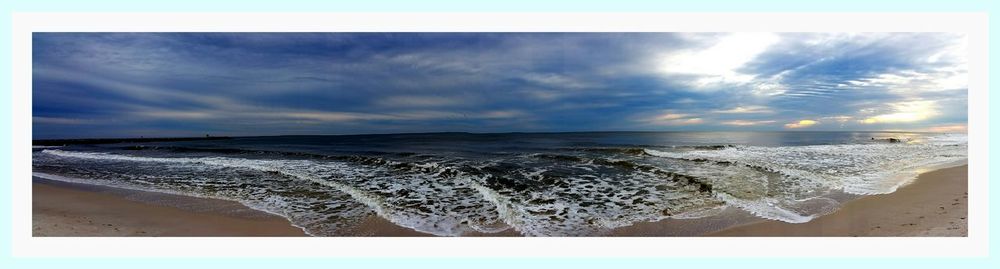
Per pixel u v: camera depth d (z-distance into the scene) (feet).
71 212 21.42
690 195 24.26
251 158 53.88
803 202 21.81
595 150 60.95
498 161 44.62
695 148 61.93
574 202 22.88
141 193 27.04
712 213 19.93
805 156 46.24
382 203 23.11
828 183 27.43
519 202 23.04
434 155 54.29
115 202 24.14
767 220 18.45
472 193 25.82
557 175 32.81
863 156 46.37
